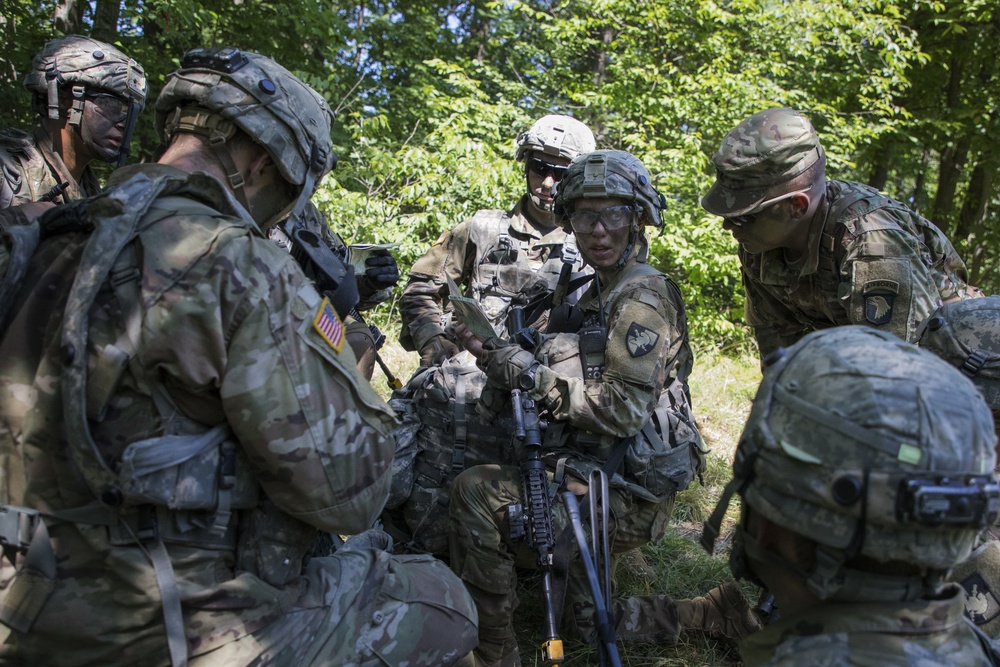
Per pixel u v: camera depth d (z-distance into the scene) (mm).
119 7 7902
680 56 10219
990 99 12242
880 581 1425
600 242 2975
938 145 12680
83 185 3803
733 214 3166
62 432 1694
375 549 2170
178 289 1709
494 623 2859
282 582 1900
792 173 3068
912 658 1391
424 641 2102
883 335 1499
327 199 8016
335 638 1960
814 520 1392
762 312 3740
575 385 2814
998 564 2227
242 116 1953
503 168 8344
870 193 3133
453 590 2225
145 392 1705
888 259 2967
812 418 1400
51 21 7680
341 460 1845
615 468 2898
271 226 2221
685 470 3010
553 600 2842
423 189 8375
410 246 8086
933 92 12867
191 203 1835
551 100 11500
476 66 11734
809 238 3188
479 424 3227
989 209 14125
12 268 1782
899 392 1355
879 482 1322
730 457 5055
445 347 3951
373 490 1933
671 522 4230
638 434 2934
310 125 2062
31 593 1720
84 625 1722
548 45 12312
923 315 2959
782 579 1550
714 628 3209
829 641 1427
